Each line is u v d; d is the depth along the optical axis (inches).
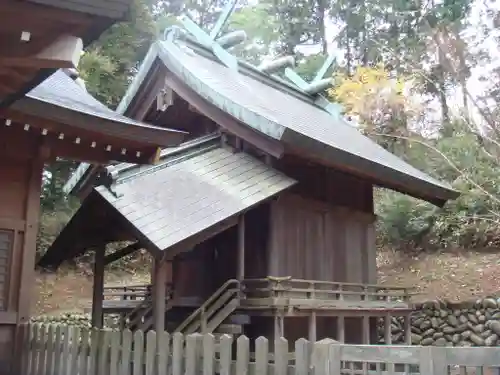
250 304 337.7
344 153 372.8
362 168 392.5
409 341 447.8
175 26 487.2
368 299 418.9
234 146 428.8
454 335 493.0
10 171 280.5
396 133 637.9
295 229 409.7
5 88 179.9
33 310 584.1
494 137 504.1
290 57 589.3
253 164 401.4
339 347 160.6
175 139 289.4
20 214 280.4
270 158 403.5
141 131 277.6
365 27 949.8
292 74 651.5
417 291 579.8
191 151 414.3
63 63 150.3
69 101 284.5
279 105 490.6
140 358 216.4
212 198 339.6
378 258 711.7
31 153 283.3
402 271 655.1
